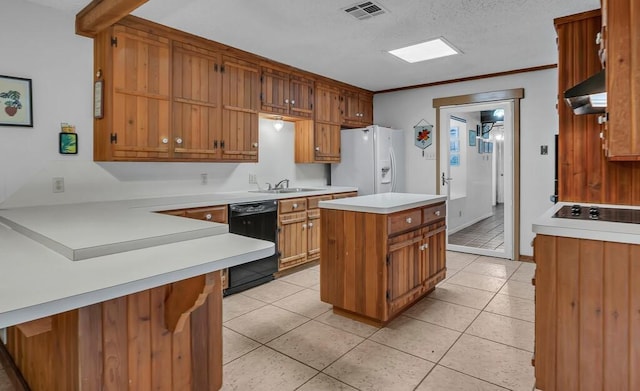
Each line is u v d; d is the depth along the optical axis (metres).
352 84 5.12
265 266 3.71
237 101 3.68
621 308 1.56
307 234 4.21
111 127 2.79
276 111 4.11
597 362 1.62
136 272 1.06
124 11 2.45
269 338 2.53
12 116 2.55
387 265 2.62
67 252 1.21
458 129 6.65
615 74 1.74
